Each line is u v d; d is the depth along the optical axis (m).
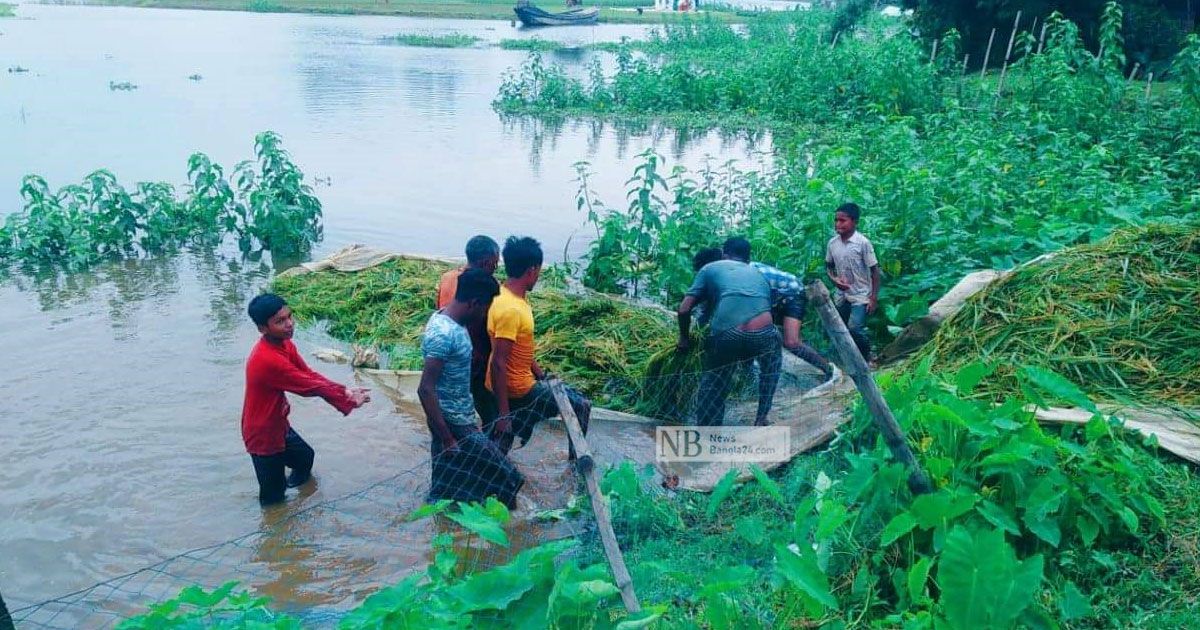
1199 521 4.52
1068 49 18.73
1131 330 6.07
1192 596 4.12
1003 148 13.17
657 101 26.08
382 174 16.30
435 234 12.67
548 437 7.03
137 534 5.59
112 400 7.39
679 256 9.80
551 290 9.66
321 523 5.78
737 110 25.42
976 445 4.63
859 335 7.98
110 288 10.41
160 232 12.14
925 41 27.95
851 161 11.62
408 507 5.99
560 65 35.69
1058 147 13.69
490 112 24.64
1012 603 3.54
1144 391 5.71
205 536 5.60
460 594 3.35
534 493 6.18
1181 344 5.92
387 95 26.67
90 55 34.88
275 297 5.75
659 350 8.07
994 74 26.14
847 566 4.43
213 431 6.94
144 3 69.44
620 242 10.56
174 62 33.25
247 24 53.72
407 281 10.11
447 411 5.80
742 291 6.49
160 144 18.08
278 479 5.96
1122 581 4.25
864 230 9.19
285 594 5.04
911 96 21.25
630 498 5.06
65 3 68.00
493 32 54.47
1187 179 13.39
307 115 22.52
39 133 18.80
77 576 5.16
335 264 10.82
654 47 42.75
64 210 12.25
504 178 16.33
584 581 3.47
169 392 7.57
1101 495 4.43
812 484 5.45
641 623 3.25
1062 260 6.75
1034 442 4.58
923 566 3.82
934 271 9.01
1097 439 4.93
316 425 7.17
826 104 23.91
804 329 8.76
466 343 5.73
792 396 7.28
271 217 11.71
